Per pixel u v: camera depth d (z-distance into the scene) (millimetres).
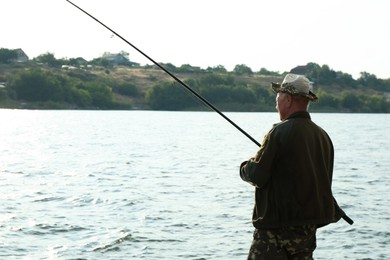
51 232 13797
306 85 5867
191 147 46156
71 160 33312
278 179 5758
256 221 5836
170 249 12492
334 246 12992
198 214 16375
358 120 120500
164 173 27266
